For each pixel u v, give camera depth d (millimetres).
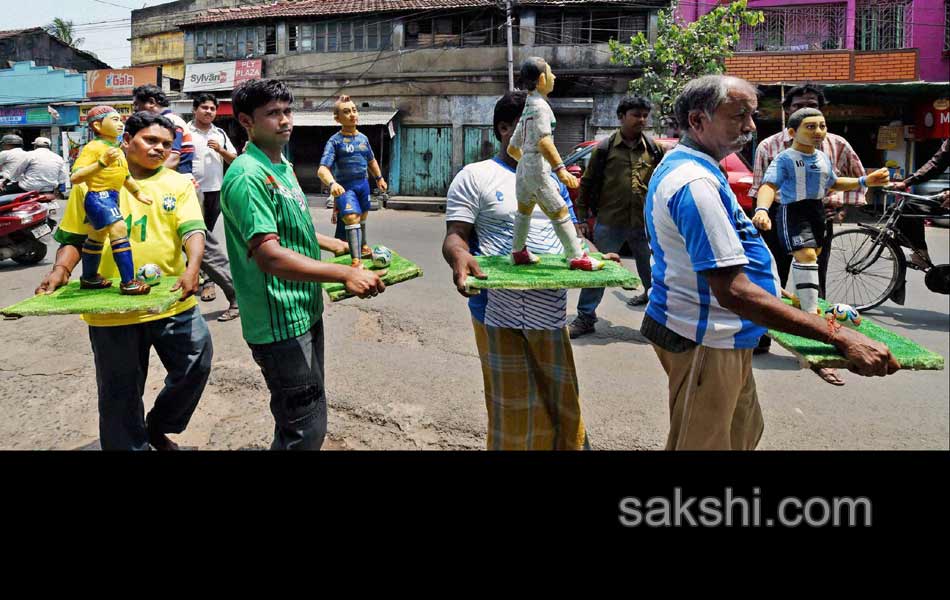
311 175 20250
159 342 2961
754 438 2520
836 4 16344
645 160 5223
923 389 4383
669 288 2266
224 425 3689
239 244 2369
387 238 10656
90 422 3748
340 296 2336
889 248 6043
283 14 19984
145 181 3020
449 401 4012
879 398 4223
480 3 18234
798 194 3744
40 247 8344
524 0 17906
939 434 3680
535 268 2500
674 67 14906
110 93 24469
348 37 19812
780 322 2037
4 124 25891
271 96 2326
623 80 18047
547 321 2678
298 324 2424
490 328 2695
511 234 2750
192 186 3148
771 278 2297
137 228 2982
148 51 29109
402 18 19219
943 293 5980
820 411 4008
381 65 19562
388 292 6660
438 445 3471
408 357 4773
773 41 16672
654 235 2299
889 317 6234
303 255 2332
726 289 2035
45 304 2535
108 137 2807
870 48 16453
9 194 8367
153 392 4164
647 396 4164
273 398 2521
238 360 4637
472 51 18906
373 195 17531
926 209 5750
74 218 2850
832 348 2182
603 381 4410
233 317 5578
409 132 19594
